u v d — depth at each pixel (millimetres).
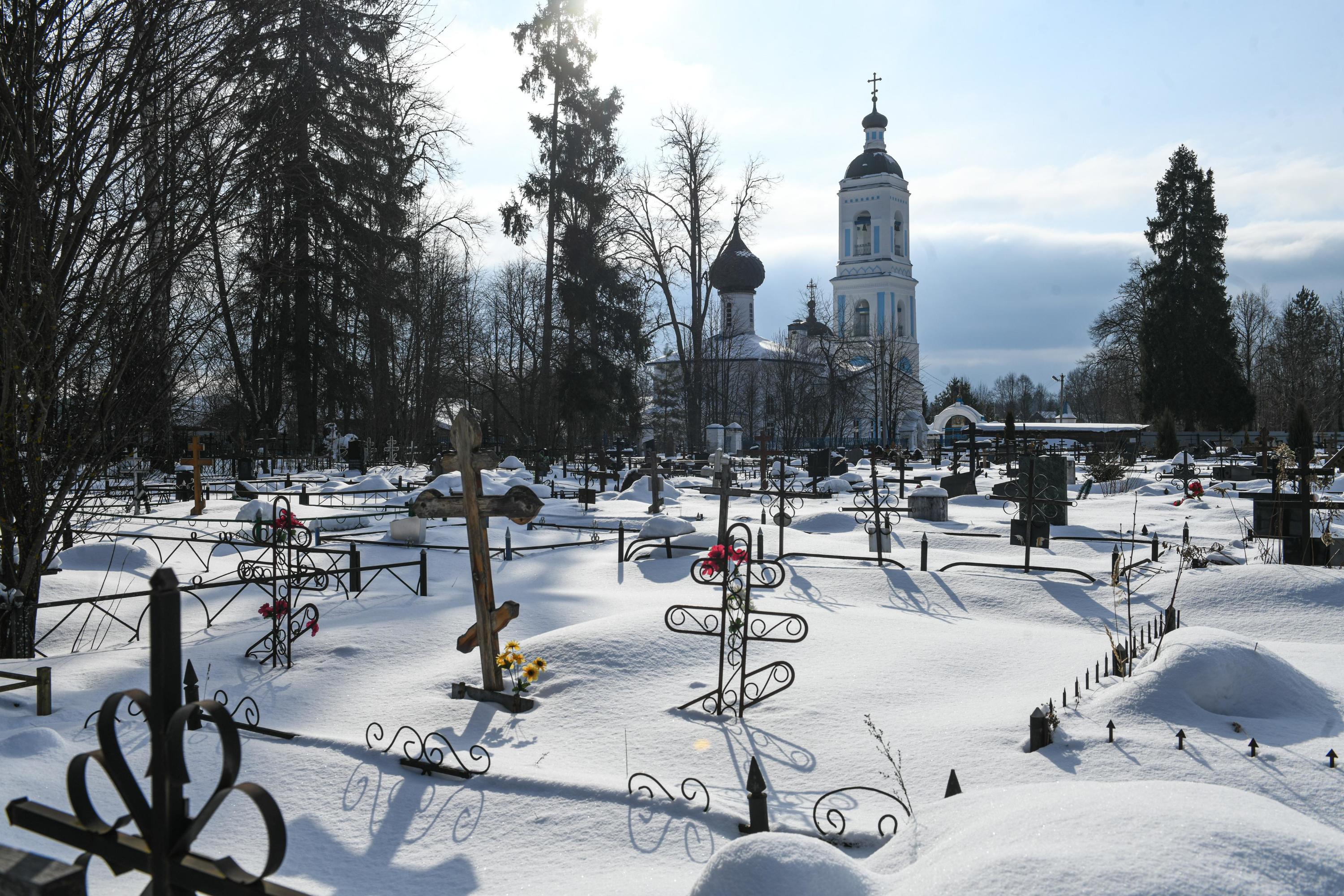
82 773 2473
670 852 4965
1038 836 3264
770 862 3525
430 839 5215
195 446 22406
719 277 76312
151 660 2354
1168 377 66062
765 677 8031
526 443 49062
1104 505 26062
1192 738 6098
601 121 43438
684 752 6488
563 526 20406
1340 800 5262
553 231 44031
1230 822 3113
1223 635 7305
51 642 10188
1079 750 6066
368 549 16391
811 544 16641
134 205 10016
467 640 7742
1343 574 11539
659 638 8688
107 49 9352
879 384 69438
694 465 41812
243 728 6891
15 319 8875
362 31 12625
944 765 6059
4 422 9000
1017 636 9578
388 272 36500
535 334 54000
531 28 43344
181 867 2346
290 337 36406
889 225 84562
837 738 6641
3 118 8891
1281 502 13656
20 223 8992
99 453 10039
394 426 42531
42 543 9359
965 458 56062
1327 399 71875
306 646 9297
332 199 32000
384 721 7281
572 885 4629
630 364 46812
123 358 9742
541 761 6426
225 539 16391
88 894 4398
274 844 2262
